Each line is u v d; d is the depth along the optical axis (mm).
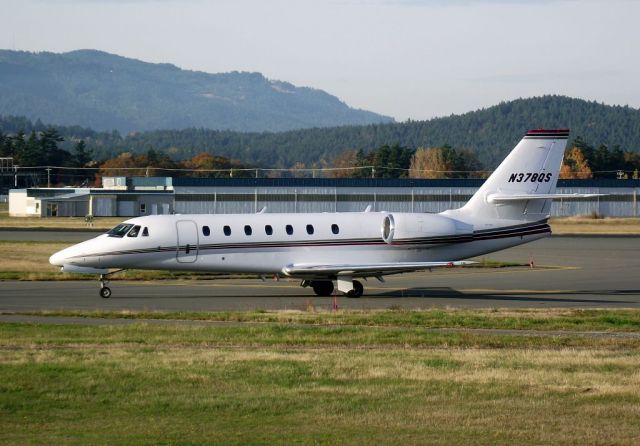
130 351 70500
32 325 84938
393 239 119938
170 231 113500
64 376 60531
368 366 64312
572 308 104812
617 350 74188
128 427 49062
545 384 58688
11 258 169125
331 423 49719
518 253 196125
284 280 138250
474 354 70312
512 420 50250
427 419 50469
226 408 52938
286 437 47062
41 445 45625
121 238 112438
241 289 125938
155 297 114625
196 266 115000
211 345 74688
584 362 66250
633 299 117062
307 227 118500
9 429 48750
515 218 124812
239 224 116500
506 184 124250
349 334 80500
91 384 58344
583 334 83500
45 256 174250
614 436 47156
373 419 50500
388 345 75625
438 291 125938
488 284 135750
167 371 62250
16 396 55625
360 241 119750
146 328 82875
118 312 95125
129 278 139250
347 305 107750
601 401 54438
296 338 77875
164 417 51156
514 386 58094
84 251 111625
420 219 120938
